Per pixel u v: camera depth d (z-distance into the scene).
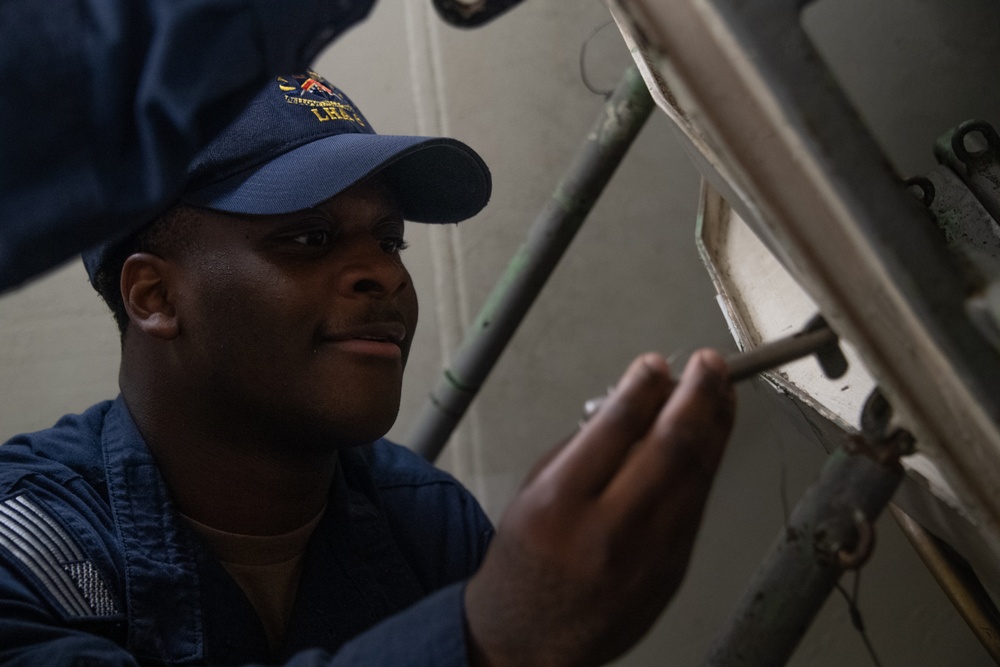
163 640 0.74
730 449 1.89
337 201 0.79
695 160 0.78
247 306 0.76
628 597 0.42
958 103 0.78
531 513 0.42
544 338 1.96
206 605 0.78
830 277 0.42
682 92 0.42
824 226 0.40
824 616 1.86
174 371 0.80
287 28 0.41
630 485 0.41
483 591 0.44
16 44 0.37
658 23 0.40
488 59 1.98
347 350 0.76
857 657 1.84
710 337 1.96
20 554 0.70
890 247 0.39
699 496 0.42
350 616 0.86
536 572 0.42
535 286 1.41
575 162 1.35
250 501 0.82
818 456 1.85
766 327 0.86
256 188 0.77
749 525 1.89
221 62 0.39
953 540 0.64
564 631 0.42
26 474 0.76
